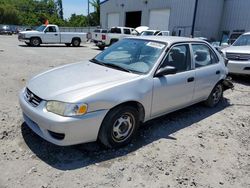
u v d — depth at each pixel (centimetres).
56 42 2164
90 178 299
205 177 320
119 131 359
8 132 390
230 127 479
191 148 386
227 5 2641
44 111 316
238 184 312
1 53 1406
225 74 569
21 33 2034
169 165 338
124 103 354
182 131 442
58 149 352
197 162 350
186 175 320
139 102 370
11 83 694
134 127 379
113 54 455
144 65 403
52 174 301
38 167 312
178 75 434
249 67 833
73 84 346
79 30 4303
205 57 518
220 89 580
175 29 2655
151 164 336
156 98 397
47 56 1382
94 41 2178
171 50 427
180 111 540
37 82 369
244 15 2509
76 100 309
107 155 348
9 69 904
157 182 303
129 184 295
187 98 471
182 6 2547
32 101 339
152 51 422
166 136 418
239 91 760
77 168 315
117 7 3381
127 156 350
